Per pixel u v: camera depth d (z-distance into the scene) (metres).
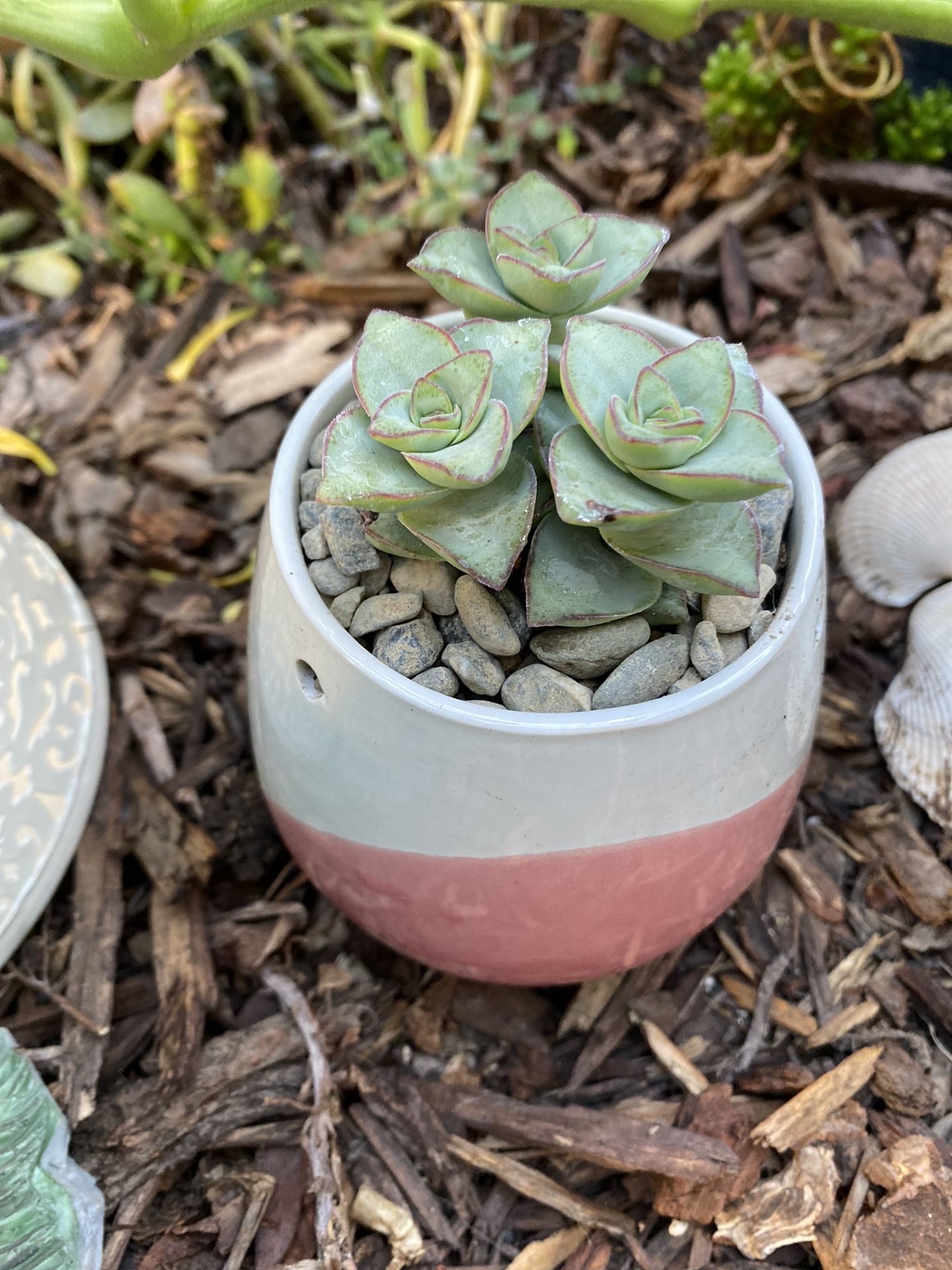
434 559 0.17
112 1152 0.21
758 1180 0.21
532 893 0.18
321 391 0.20
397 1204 0.21
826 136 0.31
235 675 0.28
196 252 0.32
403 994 0.24
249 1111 0.21
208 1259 0.20
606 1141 0.21
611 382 0.16
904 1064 0.22
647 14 0.19
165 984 0.23
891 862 0.25
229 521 0.29
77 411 0.30
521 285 0.17
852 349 0.29
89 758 0.24
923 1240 0.19
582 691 0.17
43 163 0.32
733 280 0.31
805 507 0.19
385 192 0.33
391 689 0.16
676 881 0.19
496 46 0.31
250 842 0.24
